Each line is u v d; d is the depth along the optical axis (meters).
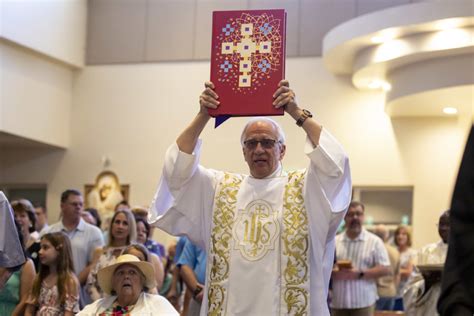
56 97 14.05
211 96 4.19
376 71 11.82
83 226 7.53
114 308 5.18
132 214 6.89
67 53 13.98
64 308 6.09
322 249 4.17
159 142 13.96
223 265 4.17
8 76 12.91
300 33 13.20
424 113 12.49
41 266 6.19
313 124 4.15
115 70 14.27
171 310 5.22
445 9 10.36
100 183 14.16
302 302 4.07
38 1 13.20
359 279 7.77
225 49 4.22
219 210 4.28
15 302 6.34
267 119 4.36
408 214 12.81
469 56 10.77
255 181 4.32
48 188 14.45
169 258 10.13
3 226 5.04
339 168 4.05
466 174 2.04
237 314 4.07
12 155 14.71
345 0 13.03
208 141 13.45
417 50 10.87
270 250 4.13
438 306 2.05
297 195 4.23
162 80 14.03
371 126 12.88
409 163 12.74
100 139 14.25
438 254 7.05
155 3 14.16
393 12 10.77
